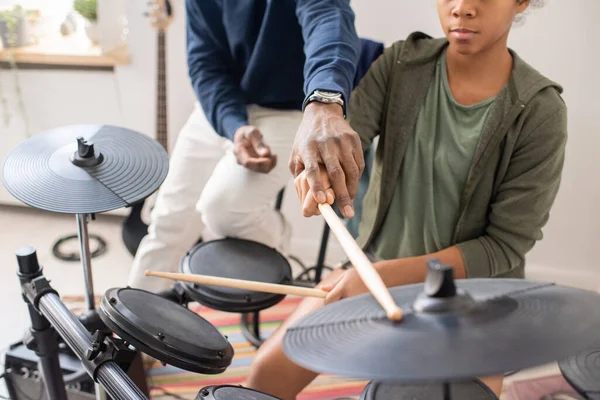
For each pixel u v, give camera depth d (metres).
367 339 0.54
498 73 1.09
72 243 2.19
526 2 1.04
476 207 1.13
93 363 0.93
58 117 2.18
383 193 1.17
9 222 2.30
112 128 1.14
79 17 2.23
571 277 1.91
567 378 0.79
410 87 1.15
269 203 1.47
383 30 1.74
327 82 1.03
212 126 1.48
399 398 0.78
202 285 1.14
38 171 1.02
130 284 1.55
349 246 0.74
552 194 1.10
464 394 0.79
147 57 2.01
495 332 0.53
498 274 1.13
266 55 1.39
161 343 0.89
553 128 1.06
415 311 0.58
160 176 1.04
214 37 1.48
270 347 1.11
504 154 1.08
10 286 1.95
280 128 1.48
